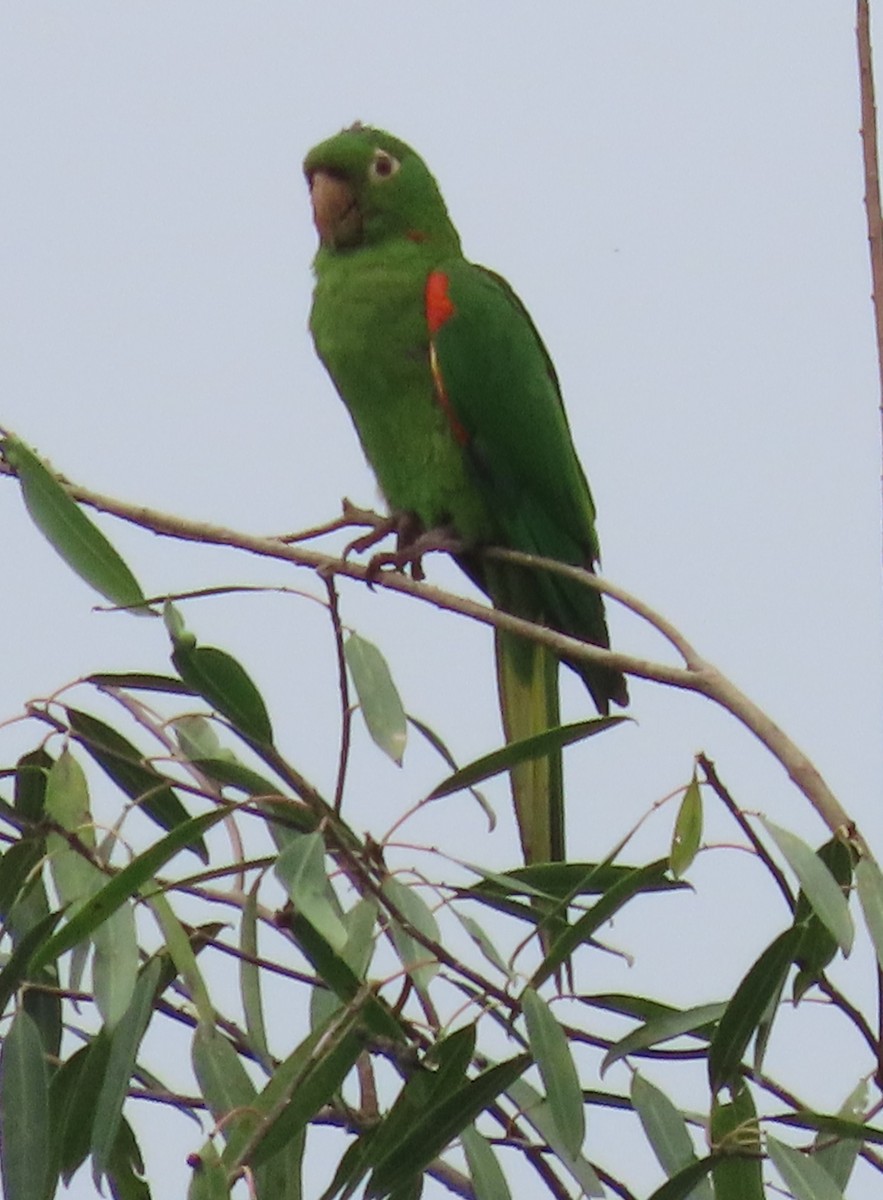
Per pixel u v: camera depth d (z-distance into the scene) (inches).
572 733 203.9
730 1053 191.8
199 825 185.3
